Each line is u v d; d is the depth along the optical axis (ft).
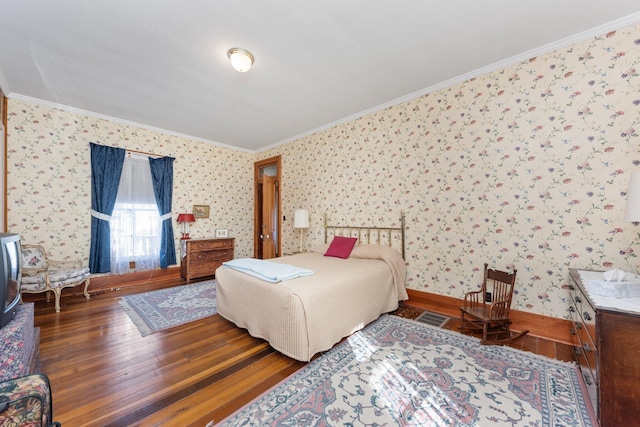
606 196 6.62
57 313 9.25
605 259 6.62
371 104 11.37
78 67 8.33
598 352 3.99
